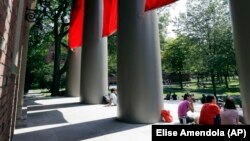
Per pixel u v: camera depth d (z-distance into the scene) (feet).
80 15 53.57
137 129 24.52
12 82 12.82
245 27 16.24
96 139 20.79
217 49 91.81
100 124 27.32
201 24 96.68
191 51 105.60
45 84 127.65
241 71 16.75
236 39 17.04
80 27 53.36
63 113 36.11
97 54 49.37
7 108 10.46
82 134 22.66
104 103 48.44
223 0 94.84
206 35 95.61
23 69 28.45
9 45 8.72
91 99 48.42
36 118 31.73
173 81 171.94
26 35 28.78
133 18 28.60
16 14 11.50
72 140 20.47
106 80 50.37
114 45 98.58
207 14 94.94
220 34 90.38
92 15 50.34
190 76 169.48
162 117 28.45
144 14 28.81
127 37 28.58
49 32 96.53
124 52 28.73
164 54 132.57
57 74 87.25
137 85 27.73
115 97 45.65
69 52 76.07
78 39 53.26
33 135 22.16
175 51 124.36
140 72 27.78
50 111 38.42
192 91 125.70
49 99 61.62
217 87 127.85
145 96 27.58
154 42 29.07
